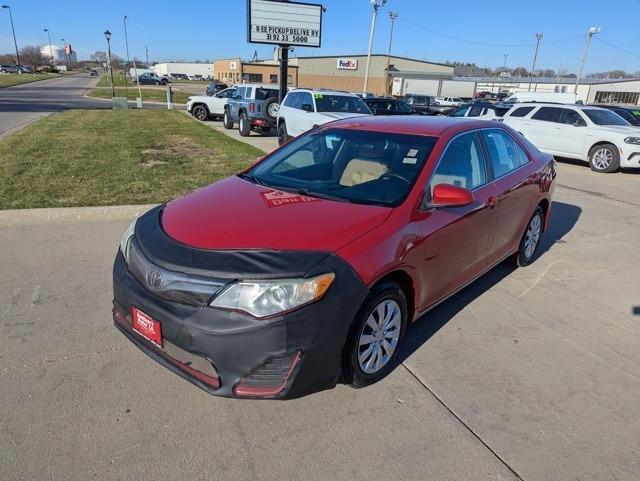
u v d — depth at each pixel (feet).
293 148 13.58
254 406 9.07
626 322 13.23
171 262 8.45
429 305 11.31
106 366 10.05
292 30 53.52
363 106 43.50
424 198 10.64
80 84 194.49
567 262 17.84
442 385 10.00
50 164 29.58
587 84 197.47
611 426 9.01
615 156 39.58
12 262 15.20
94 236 17.87
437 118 14.44
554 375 10.55
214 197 10.91
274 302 7.88
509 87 225.97
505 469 7.89
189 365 8.48
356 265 8.66
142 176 27.37
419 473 7.73
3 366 9.89
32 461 7.59
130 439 8.13
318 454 8.02
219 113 72.84
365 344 9.41
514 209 14.58
